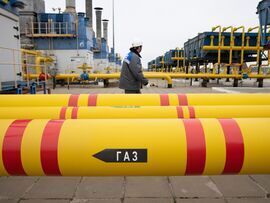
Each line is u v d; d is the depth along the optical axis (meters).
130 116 2.81
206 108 2.91
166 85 18.19
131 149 1.45
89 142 1.46
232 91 10.95
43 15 17.61
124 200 2.47
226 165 1.48
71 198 2.53
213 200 2.48
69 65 17.89
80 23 17.75
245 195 2.58
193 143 1.46
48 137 1.47
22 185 2.82
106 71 28.66
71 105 3.46
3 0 7.86
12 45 8.73
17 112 2.90
